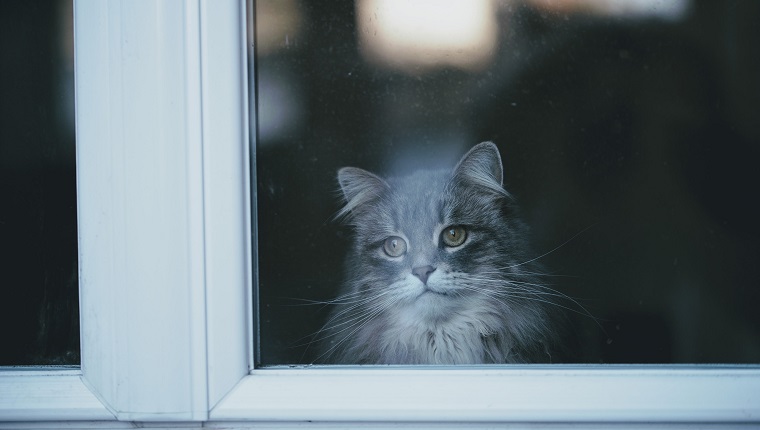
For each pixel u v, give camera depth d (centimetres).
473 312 144
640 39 133
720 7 131
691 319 133
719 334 132
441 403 98
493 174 139
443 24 132
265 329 113
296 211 126
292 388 100
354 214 141
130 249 99
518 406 97
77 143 104
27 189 117
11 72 118
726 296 134
